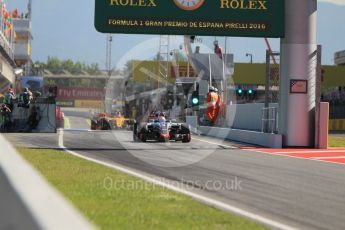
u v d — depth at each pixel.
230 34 63.34
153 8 61.97
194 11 62.66
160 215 17.88
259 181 30.81
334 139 87.50
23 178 11.38
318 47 65.25
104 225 15.57
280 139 64.75
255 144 70.88
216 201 22.22
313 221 18.88
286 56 65.31
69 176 28.30
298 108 65.12
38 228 8.35
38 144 57.06
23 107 80.56
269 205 22.23
